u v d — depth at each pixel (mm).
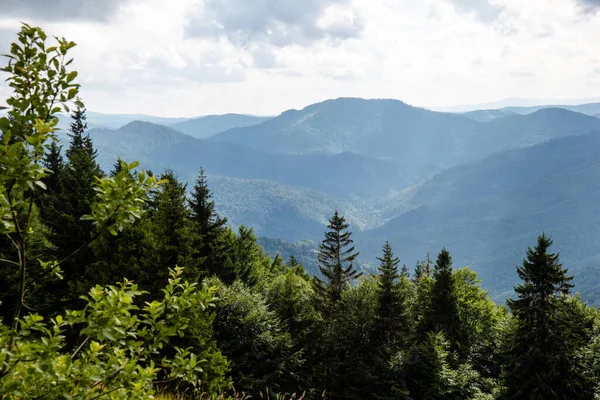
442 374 29688
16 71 3467
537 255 33375
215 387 14781
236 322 27266
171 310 4211
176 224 27766
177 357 4176
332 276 51125
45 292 22969
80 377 3482
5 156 3084
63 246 24719
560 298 33812
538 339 32188
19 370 3229
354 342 35438
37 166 3238
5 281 20797
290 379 29859
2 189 3111
